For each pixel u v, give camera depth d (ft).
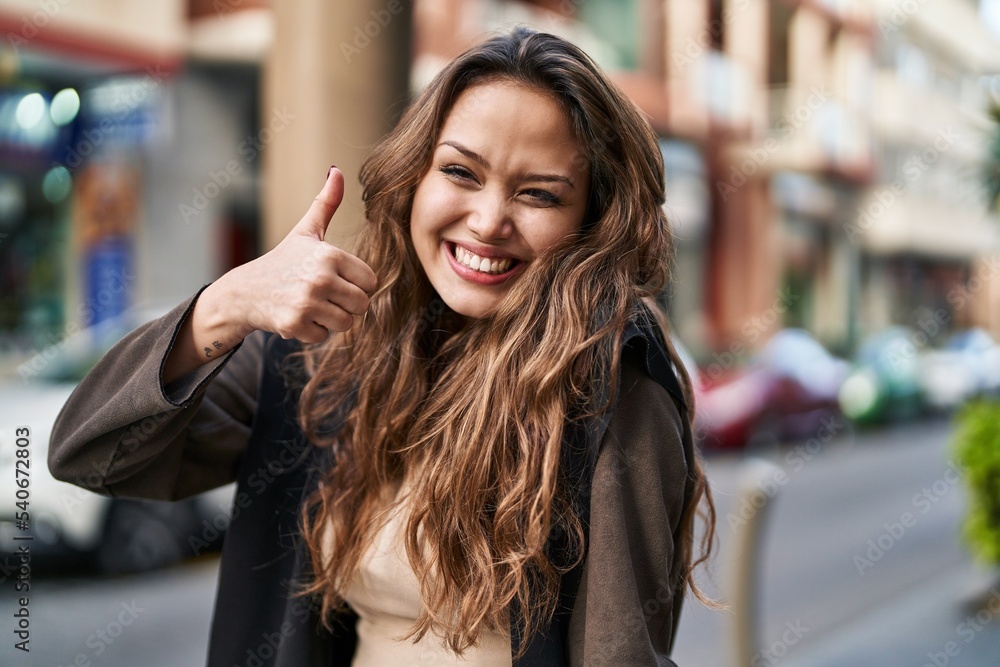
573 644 3.48
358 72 8.50
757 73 49.75
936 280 80.79
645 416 3.51
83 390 3.61
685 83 43.91
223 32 29.32
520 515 3.52
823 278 62.39
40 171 27.99
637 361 3.57
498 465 3.60
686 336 45.57
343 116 8.41
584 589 3.47
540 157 3.57
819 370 37.93
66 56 26.43
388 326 4.09
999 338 80.94
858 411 40.22
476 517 3.55
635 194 3.72
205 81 30.68
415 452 3.87
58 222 29.17
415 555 3.63
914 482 28.94
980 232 77.97
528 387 3.48
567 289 3.53
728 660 9.02
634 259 3.72
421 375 4.02
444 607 3.70
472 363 3.76
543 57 3.57
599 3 41.29
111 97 28.40
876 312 72.33
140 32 28.04
